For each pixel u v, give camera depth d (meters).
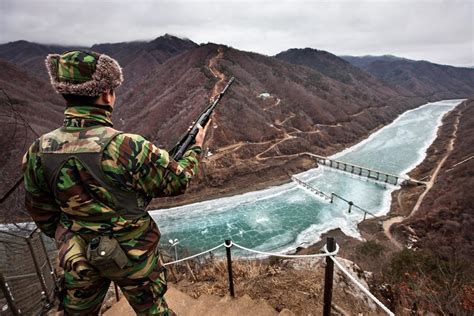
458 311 4.50
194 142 2.01
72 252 1.47
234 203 47.47
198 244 34.94
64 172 1.38
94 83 1.42
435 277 7.91
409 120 119.00
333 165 66.62
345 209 43.22
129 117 126.00
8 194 2.82
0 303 3.53
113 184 1.39
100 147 1.38
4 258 3.85
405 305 4.83
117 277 1.54
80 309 1.64
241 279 4.75
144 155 1.45
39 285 4.15
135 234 1.52
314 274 4.64
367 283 5.39
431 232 34.25
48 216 1.67
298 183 55.66
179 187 1.61
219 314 3.46
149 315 1.71
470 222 33.16
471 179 44.03
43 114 87.25
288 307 3.85
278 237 35.72
